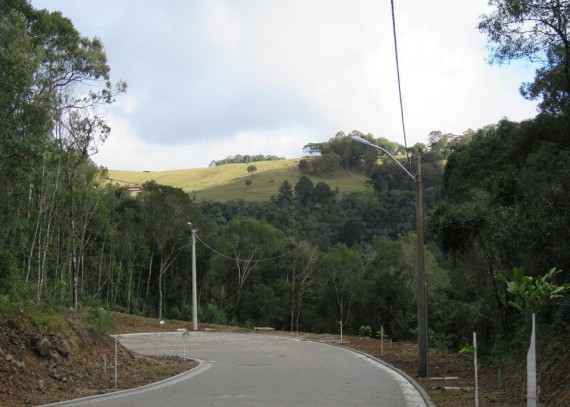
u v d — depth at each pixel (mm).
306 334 38094
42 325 15578
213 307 56875
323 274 66750
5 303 15586
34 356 13906
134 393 12797
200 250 61219
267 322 64500
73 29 25156
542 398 10641
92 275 51438
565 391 10297
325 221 78625
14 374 12406
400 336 59094
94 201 29391
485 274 21953
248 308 64312
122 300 56094
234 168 141625
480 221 18984
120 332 35562
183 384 14445
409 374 16562
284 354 23641
